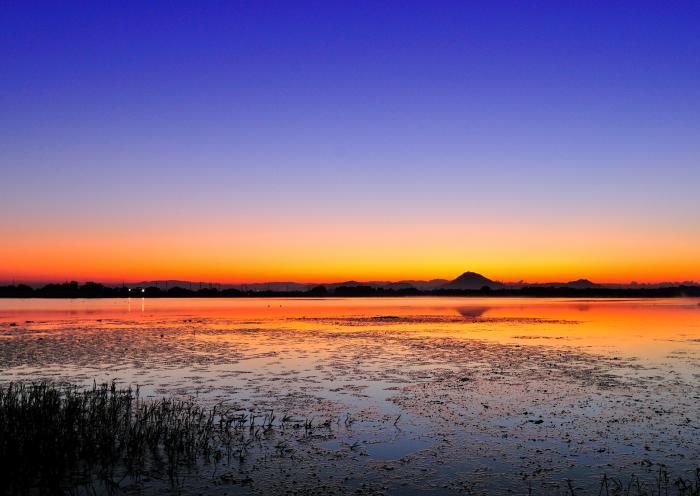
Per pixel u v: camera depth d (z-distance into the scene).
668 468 10.66
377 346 29.80
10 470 9.62
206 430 12.79
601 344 30.64
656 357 25.19
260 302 138.25
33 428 11.45
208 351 27.33
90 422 12.16
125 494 9.30
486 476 10.28
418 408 15.21
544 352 27.11
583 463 10.95
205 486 9.68
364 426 13.44
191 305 108.94
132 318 56.38
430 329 41.72
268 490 9.57
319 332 38.88
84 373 20.56
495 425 13.55
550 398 16.45
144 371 21.08
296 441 12.20
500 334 37.25
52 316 60.16
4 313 67.75
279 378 19.67
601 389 17.77
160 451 11.38
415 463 10.93
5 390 16.75
